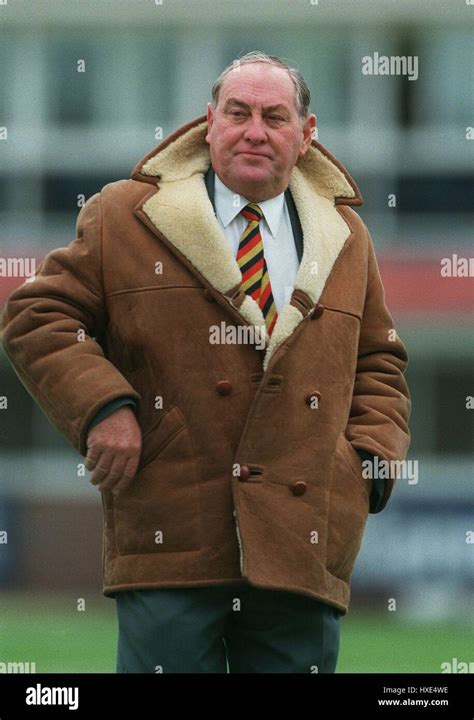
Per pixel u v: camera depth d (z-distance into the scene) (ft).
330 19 230.07
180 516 64.69
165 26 231.30
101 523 221.46
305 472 65.26
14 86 235.40
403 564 203.31
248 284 65.82
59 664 127.44
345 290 67.56
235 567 64.69
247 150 65.46
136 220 65.98
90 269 65.87
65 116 236.22
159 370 64.95
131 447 63.62
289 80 66.33
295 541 64.69
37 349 64.85
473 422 233.14
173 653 64.95
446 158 235.20
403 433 69.00
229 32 230.89
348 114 234.58
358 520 66.69
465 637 162.30
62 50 234.38
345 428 67.51
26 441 233.14
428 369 233.96
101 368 64.28
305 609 65.98
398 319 233.55
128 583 65.41
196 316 64.90
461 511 204.23
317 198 68.85
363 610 200.44
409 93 234.99
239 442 64.69
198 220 65.00
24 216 237.45
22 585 218.59
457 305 233.76
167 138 67.41
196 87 232.53
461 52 233.14
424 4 230.27
